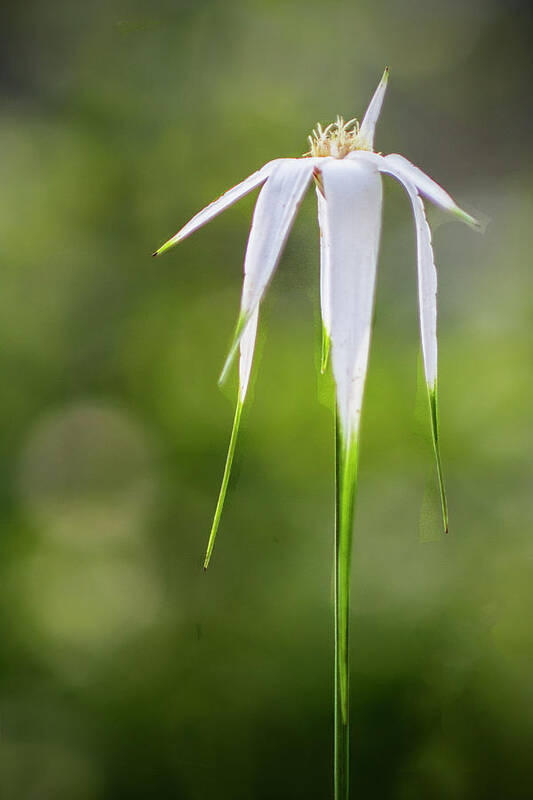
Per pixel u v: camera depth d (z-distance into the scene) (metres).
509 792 1.07
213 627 1.20
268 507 1.25
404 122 1.97
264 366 1.27
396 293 1.40
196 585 1.24
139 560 1.30
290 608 1.17
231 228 1.53
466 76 2.01
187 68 1.67
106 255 1.51
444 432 1.25
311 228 0.60
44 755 1.15
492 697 1.10
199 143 1.60
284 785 1.11
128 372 1.43
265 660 1.16
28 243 1.47
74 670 1.20
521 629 1.12
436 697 1.09
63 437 1.37
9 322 1.40
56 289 1.46
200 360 1.42
